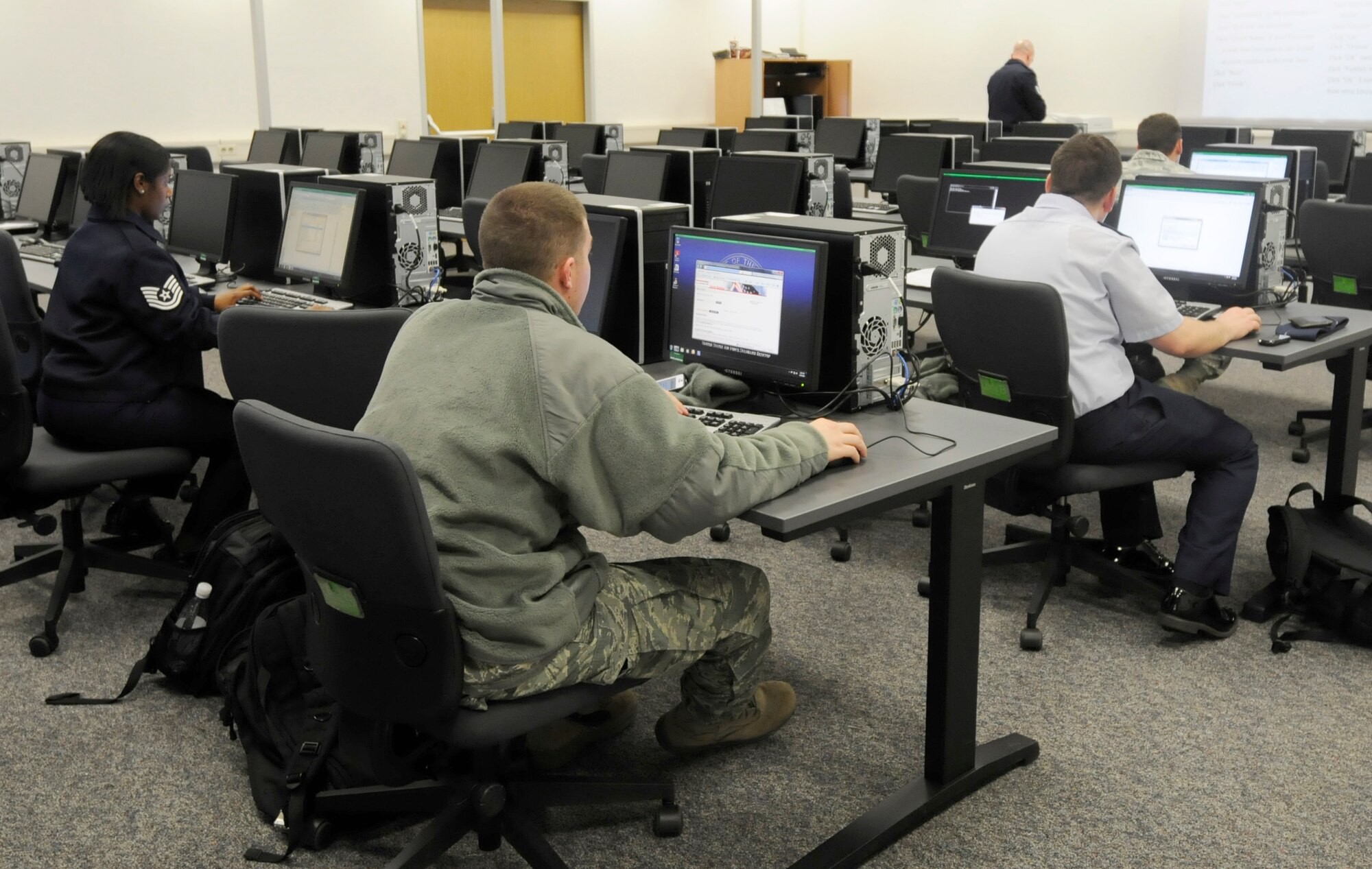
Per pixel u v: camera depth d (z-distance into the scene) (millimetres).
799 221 2334
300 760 1932
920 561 3076
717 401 2354
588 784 1838
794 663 2512
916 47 11375
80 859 1864
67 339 2613
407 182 3508
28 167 5316
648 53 11297
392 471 1381
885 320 2227
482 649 1506
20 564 2756
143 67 8305
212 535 2395
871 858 1853
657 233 2674
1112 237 2543
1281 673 2439
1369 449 3873
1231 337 2641
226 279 4055
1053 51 10258
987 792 2031
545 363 1528
